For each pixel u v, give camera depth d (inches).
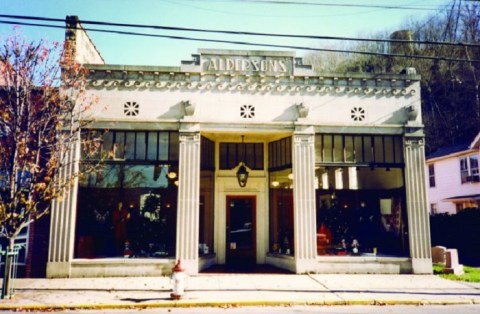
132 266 503.5
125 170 533.0
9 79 429.4
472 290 422.6
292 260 530.9
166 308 361.7
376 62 1772.9
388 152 561.9
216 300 373.4
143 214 527.2
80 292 409.4
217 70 541.0
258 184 621.6
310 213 529.7
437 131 1441.9
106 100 526.3
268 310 352.5
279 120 542.6
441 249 605.6
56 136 452.4
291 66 551.8
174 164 535.2
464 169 1041.5
